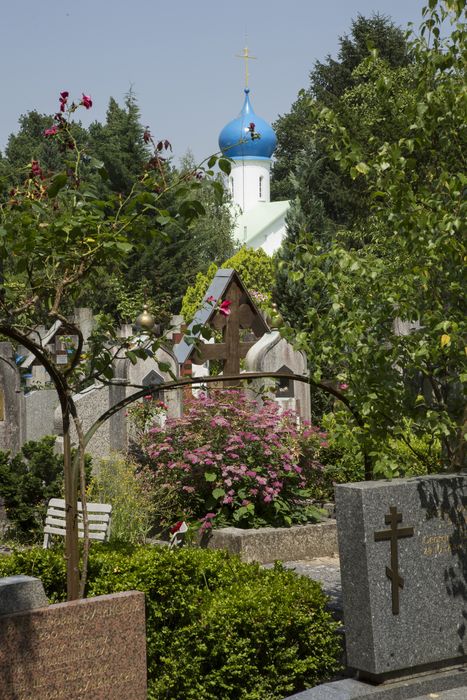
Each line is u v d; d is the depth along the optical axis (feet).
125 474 49.34
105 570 29.37
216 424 49.11
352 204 167.12
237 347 66.49
